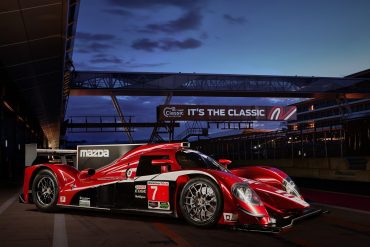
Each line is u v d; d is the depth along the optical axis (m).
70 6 14.02
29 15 12.58
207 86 53.94
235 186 4.89
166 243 4.32
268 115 58.53
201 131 59.34
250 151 25.52
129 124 58.09
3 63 16.83
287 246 4.20
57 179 6.46
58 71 21.55
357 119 14.27
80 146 6.70
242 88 54.84
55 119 47.00
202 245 4.23
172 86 52.66
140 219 5.84
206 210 5.08
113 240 4.46
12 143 24.22
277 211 5.19
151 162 5.60
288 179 5.91
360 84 57.41
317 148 17.59
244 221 4.79
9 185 13.57
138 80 51.56
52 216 6.16
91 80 49.66
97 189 6.07
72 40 18.42
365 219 5.88
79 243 4.32
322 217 6.06
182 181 5.32
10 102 22.09
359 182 12.48
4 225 5.38
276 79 56.22
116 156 6.33
